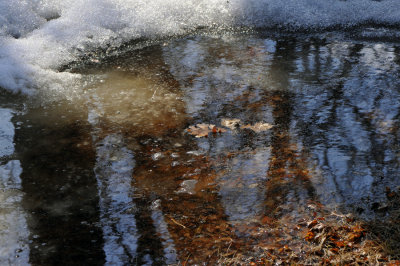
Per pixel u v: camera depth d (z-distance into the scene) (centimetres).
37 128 437
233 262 382
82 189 407
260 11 554
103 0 542
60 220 396
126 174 413
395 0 563
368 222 393
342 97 457
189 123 440
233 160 419
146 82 473
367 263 381
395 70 481
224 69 485
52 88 467
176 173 413
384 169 413
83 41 514
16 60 482
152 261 383
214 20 552
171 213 398
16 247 387
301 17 551
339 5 561
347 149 423
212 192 405
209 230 392
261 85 468
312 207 398
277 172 412
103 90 466
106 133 434
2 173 413
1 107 451
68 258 384
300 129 435
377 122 438
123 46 516
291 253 384
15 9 525
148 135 433
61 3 545
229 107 451
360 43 518
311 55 502
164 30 535
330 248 386
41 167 416
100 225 394
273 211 397
